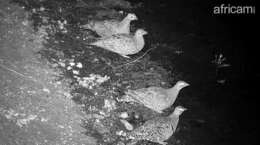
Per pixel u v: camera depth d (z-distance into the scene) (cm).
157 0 1516
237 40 1420
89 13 1286
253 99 1162
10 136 745
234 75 1243
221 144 965
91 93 956
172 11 1483
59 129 816
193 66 1231
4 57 938
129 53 1097
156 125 858
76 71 1007
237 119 1071
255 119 1087
